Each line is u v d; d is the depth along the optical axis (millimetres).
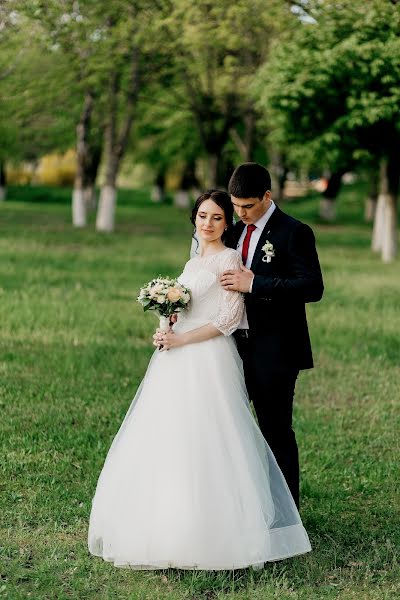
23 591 3459
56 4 14391
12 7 13586
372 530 4316
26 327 8992
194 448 3740
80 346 8344
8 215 26156
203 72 20344
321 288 4031
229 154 29109
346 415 6527
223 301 3924
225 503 3688
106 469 3988
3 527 4172
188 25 16969
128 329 9188
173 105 21812
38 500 4496
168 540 3639
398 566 3848
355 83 13977
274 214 4109
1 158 28688
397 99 13711
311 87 14250
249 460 3791
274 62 14922
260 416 4164
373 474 5141
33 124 24188
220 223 3996
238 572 3740
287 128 15586
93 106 22938
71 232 20562
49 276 12578
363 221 29766
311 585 3645
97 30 17406
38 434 5625
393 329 9812
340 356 8586
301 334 4141
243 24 17547
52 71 18422
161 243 18859
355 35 13438
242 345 4137
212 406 3814
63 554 3854
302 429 6117
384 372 7926
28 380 7004
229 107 21094
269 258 4043
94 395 6660
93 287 11828
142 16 17266
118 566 3734
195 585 3574
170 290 3842
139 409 3939
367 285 13180
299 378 7711
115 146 21438
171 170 35719
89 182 30672
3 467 4961
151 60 19969
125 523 3750
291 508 3910
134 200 38406
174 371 3893
